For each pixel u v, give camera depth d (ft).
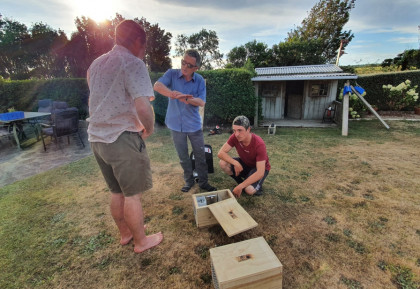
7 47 57.00
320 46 49.67
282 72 27.27
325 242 6.48
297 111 27.61
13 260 6.14
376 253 5.99
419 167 11.52
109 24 42.42
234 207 6.90
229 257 4.81
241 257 4.80
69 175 12.00
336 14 58.95
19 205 9.00
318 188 9.73
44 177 11.77
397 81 29.40
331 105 25.85
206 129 23.21
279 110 27.58
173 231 7.19
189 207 8.56
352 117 25.59
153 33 50.57
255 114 22.93
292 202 8.67
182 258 6.07
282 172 11.51
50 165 13.78
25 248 6.59
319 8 61.93
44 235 7.15
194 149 9.01
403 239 6.47
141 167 5.33
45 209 8.68
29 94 27.22
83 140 19.85
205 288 5.16
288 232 6.96
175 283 5.32
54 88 27.02
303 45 47.93
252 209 8.26
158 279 5.44
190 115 8.42
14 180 11.66
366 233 6.79
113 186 5.81
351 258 5.86
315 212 7.97
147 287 5.24
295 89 29.81
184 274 5.56
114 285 5.32
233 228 5.94
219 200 7.99
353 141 16.76
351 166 12.01
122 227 6.45
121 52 4.79
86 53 42.83
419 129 19.58
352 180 10.38
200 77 8.44
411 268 5.47
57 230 7.39
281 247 6.34
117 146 4.90
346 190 9.48
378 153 13.88
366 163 12.32
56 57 48.11
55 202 9.21
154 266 5.83
